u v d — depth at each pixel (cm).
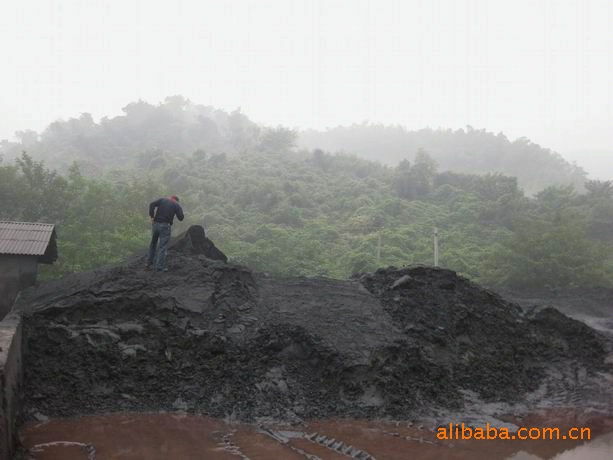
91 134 10375
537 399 855
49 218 2445
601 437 691
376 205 5819
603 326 1627
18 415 625
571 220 3453
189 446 603
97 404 706
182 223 3644
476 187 6481
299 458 581
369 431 680
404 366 814
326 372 787
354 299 987
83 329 788
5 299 1116
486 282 2962
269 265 3569
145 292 864
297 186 6450
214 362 790
